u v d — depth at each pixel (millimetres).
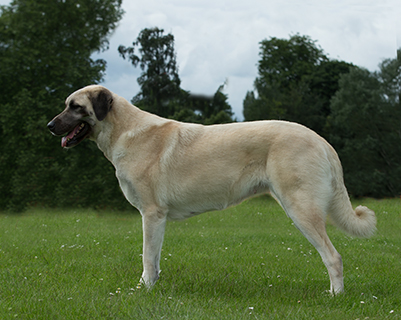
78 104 4434
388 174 29453
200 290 4070
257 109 32750
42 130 17391
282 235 8648
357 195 29453
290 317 3186
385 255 6504
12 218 12531
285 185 3896
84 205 17141
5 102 18984
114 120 4500
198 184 4168
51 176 17625
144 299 3590
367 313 3441
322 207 3910
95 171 17641
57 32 19062
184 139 4293
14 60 17891
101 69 19391
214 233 8789
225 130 4230
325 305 3592
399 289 4250
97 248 6570
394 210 12883
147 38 25516
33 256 5930
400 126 29734
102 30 20156
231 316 3162
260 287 4262
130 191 4344
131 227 10070
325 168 3961
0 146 18109
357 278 4805
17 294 3775
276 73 36500
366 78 32156
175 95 24688
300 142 3932
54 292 3787
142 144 4348
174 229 9727
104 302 3447
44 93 17891
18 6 18641
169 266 5230
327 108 34875
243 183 4086
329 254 3848
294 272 5121
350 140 31141
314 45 36531
